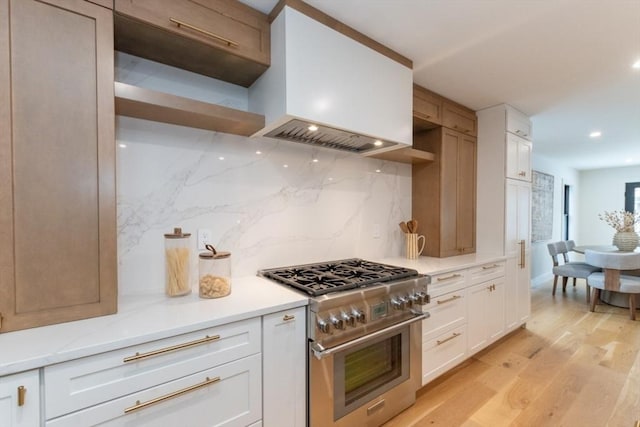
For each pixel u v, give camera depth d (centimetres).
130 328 105
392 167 267
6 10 97
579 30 169
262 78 163
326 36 156
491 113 290
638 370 237
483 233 295
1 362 81
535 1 147
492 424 176
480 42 181
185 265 145
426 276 190
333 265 207
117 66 145
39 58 102
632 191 642
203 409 114
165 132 157
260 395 128
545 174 559
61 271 107
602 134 394
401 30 169
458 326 226
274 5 149
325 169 221
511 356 261
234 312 121
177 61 153
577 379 224
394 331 173
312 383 142
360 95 171
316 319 139
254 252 187
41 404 86
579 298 448
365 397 163
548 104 282
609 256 365
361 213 244
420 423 176
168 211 157
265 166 191
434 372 206
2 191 97
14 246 99
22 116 100
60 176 106
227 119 150
